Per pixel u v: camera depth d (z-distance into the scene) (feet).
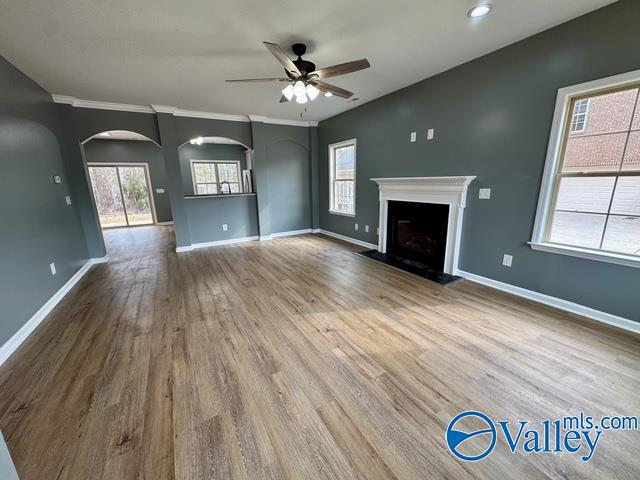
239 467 4.02
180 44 8.27
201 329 7.80
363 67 7.65
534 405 4.99
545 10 6.91
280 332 7.57
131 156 26.02
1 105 8.13
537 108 8.26
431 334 7.30
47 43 7.92
